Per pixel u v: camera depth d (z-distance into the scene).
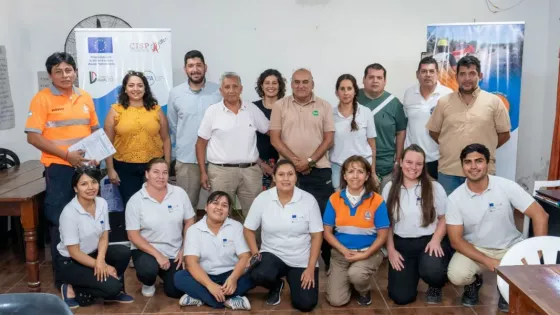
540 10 4.82
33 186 3.37
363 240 3.04
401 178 3.11
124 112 3.50
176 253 3.21
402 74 4.92
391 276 3.08
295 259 3.01
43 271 3.60
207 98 3.74
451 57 4.18
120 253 3.14
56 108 3.16
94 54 4.15
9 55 4.52
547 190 3.22
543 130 4.92
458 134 3.47
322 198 3.47
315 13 4.85
